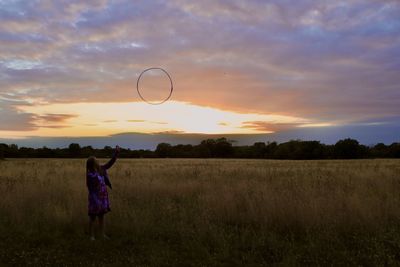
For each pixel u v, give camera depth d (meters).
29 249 6.53
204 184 14.15
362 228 7.30
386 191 11.42
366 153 95.81
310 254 6.07
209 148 116.69
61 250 6.43
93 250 6.50
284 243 6.63
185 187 13.34
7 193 10.47
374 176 16.28
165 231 7.50
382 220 7.73
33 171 21.62
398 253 6.11
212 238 6.87
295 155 97.88
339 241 6.70
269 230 7.55
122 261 5.92
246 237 6.97
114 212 8.54
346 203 8.54
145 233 7.40
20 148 100.88
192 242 6.71
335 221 7.49
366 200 8.95
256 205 8.86
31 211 9.03
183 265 5.71
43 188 11.50
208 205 9.62
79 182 13.80
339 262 5.75
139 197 11.61
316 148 96.69
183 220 8.21
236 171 20.98
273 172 20.28
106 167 7.43
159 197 12.08
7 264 5.71
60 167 26.34
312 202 8.44
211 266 5.66
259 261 5.84
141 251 6.42
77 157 99.81
